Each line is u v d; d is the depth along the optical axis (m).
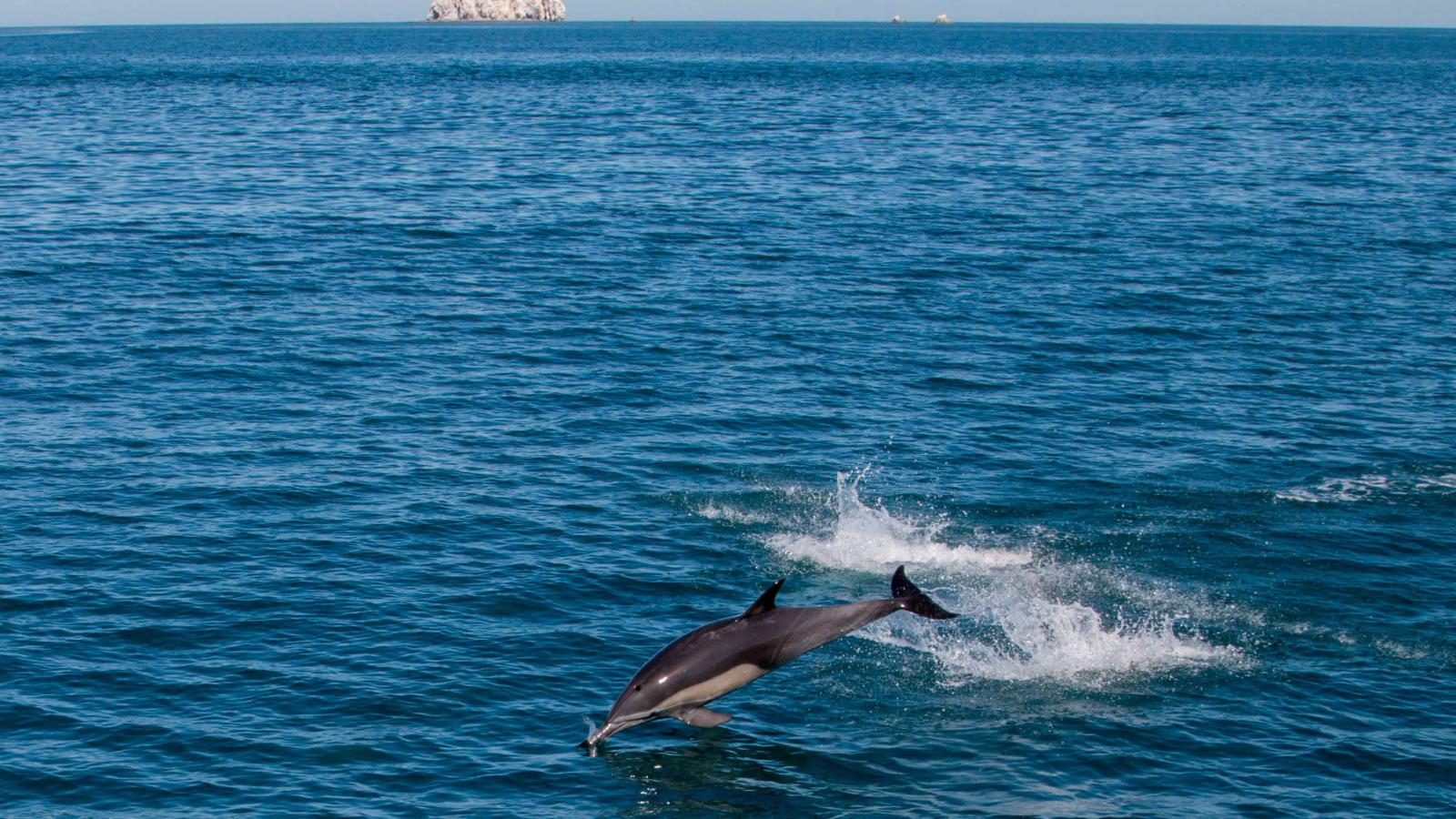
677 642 29.11
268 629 35.38
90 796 27.91
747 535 42.88
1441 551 42.12
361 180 120.56
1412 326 70.06
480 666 33.78
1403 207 107.50
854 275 80.88
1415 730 31.67
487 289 76.19
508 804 28.09
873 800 28.62
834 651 35.22
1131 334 68.00
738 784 29.09
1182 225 98.88
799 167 132.75
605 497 45.75
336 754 29.69
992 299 74.94
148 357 61.19
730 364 62.03
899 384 59.34
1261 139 163.88
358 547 40.91
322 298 73.31
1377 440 52.44
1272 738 31.27
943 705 32.62
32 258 81.38
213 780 28.59
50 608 36.19
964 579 40.00
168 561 39.47
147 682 32.50
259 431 51.59
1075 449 51.38
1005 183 121.75
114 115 193.88
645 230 95.19
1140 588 39.38
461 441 51.03
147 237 89.69
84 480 45.88
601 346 64.75
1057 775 29.64
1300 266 84.38
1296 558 41.50
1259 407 56.53
